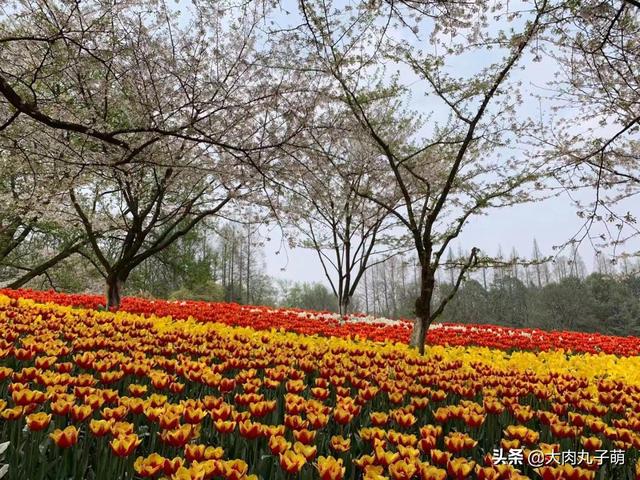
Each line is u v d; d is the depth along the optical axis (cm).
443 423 379
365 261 1459
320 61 679
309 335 856
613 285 3103
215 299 2473
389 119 1341
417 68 770
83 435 338
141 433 343
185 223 2030
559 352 831
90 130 520
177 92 691
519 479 242
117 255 1986
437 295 3831
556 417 367
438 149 1188
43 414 280
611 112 728
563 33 585
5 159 890
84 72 696
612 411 441
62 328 634
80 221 1138
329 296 4725
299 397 358
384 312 4900
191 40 690
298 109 682
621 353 978
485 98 754
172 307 1112
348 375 478
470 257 791
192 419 312
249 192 802
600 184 694
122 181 962
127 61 665
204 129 672
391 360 587
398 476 240
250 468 298
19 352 459
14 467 269
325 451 337
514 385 478
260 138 710
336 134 732
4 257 1730
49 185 792
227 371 521
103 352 485
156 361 523
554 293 3397
